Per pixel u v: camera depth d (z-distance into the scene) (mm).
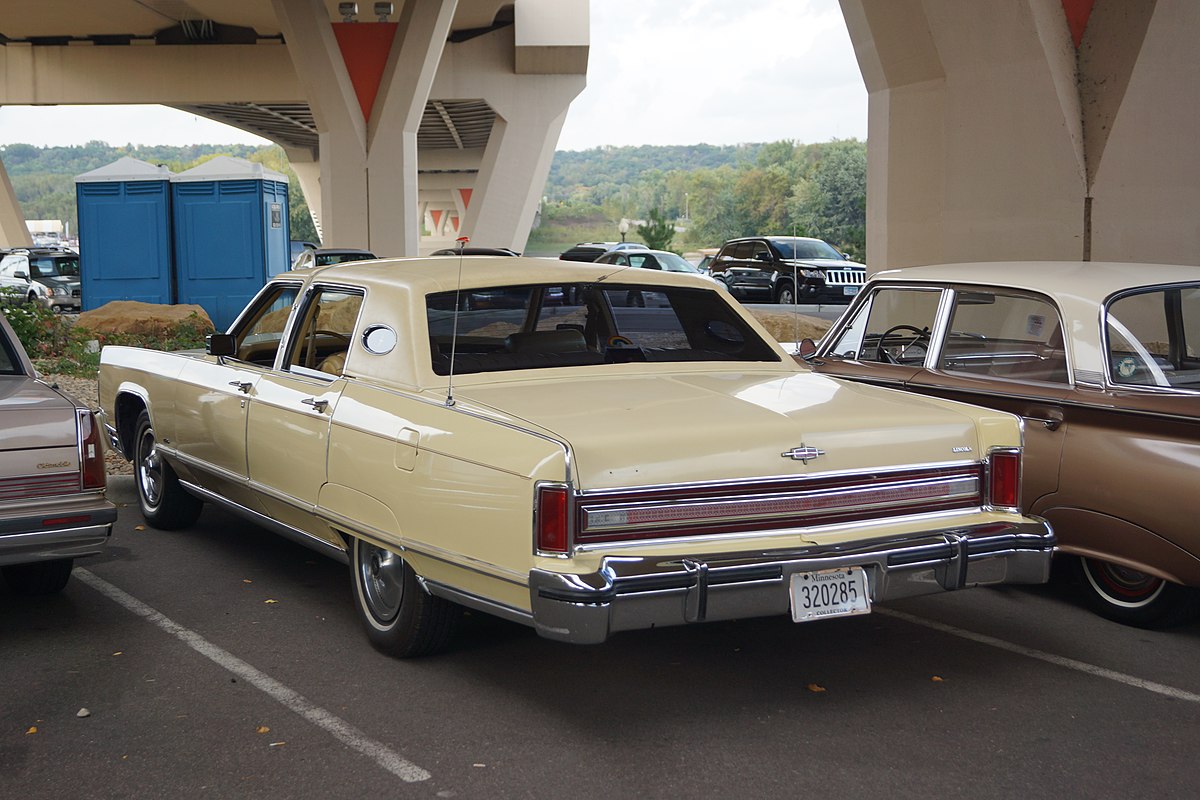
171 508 6891
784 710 4207
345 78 33531
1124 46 12008
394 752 3818
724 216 133500
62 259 27609
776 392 4625
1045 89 12383
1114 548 5016
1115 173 12203
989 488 4367
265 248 18281
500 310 4945
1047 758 3803
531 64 51562
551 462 3691
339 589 5766
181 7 45906
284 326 5633
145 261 18281
